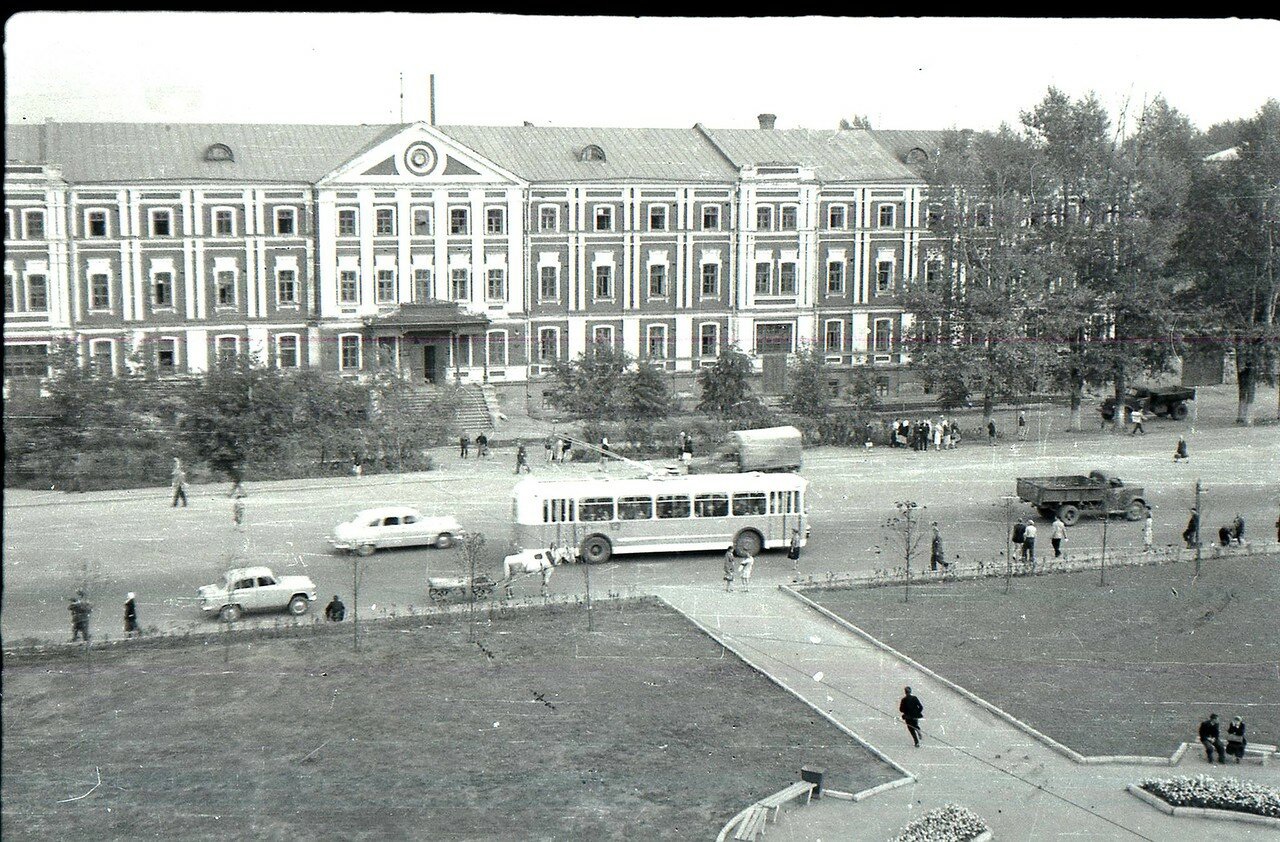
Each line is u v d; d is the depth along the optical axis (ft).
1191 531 151.53
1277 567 143.84
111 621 122.62
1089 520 168.55
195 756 89.76
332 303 258.57
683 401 272.31
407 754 90.53
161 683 105.40
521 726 96.27
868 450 229.25
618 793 83.87
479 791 84.23
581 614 127.24
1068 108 250.37
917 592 135.23
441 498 185.26
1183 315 239.50
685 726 96.48
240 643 116.88
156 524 166.81
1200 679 106.63
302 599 127.13
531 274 268.62
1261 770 87.97
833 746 92.63
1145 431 242.99
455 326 262.47
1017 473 201.57
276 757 89.92
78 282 244.42
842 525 167.32
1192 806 80.74
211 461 207.72
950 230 244.42
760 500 151.53
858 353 287.48
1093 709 99.50
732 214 276.82
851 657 113.80
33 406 200.85
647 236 272.92
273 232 254.27
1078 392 244.63
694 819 79.77
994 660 112.06
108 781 84.84
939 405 258.16
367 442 211.00
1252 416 250.37
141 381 214.48
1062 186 249.55
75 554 149.59
